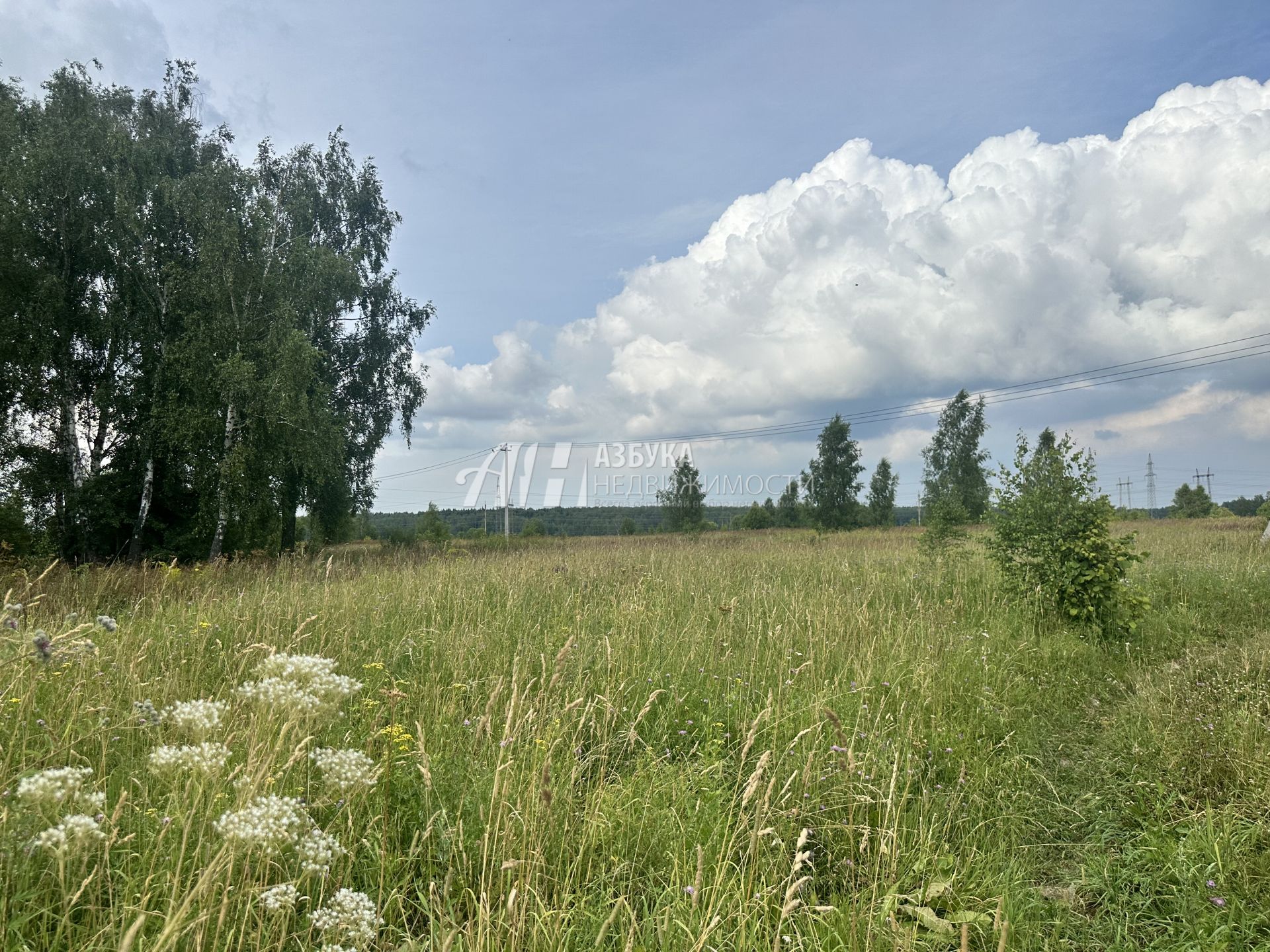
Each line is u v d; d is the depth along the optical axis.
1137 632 8.14
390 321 30.53
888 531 37.94
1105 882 3.26
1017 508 9.24
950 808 3.82
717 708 5.03
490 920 2.42
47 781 2.18
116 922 2.31
